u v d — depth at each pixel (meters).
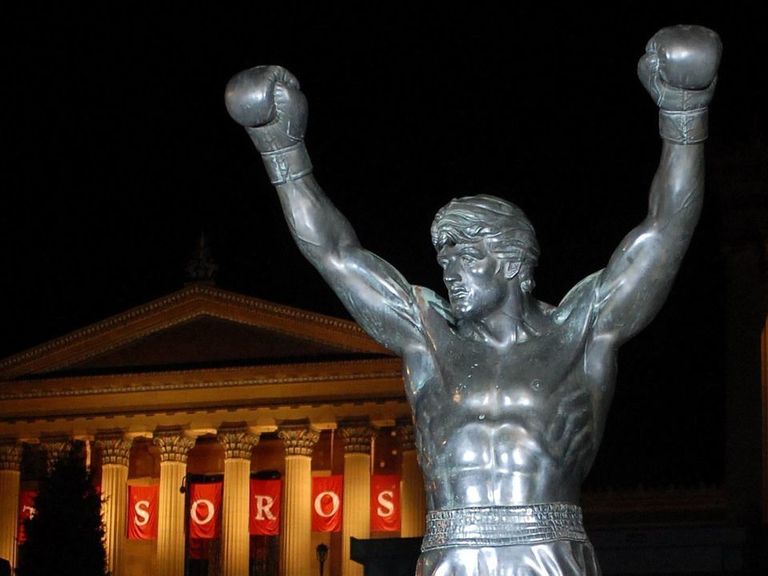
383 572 36.41
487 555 4.93
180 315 76.19
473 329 5.30
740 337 53.97
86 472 59.25
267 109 5.33
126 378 75.62
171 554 73.25
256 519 73.19
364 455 72.75
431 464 5.16
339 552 75.50
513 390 5.13
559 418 5.12
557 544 4.94
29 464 80.19
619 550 35.28
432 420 5.20
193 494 73.12
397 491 71.81
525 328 5.26
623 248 5.21
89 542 57.69
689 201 5.12
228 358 75.56
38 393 76.50
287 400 74.19
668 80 5.00
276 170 5.46
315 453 78.50
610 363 5.24
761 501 52.38
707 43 4.96
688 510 60.03
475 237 5.25
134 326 76.50
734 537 34.66
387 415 72.81
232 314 75.50
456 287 5.27
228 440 74.31
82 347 76.75
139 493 74.31
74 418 76.12
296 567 71.94
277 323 74.75
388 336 5.42
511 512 4.98
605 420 5.28
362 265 5.45
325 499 72.62
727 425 53.78
